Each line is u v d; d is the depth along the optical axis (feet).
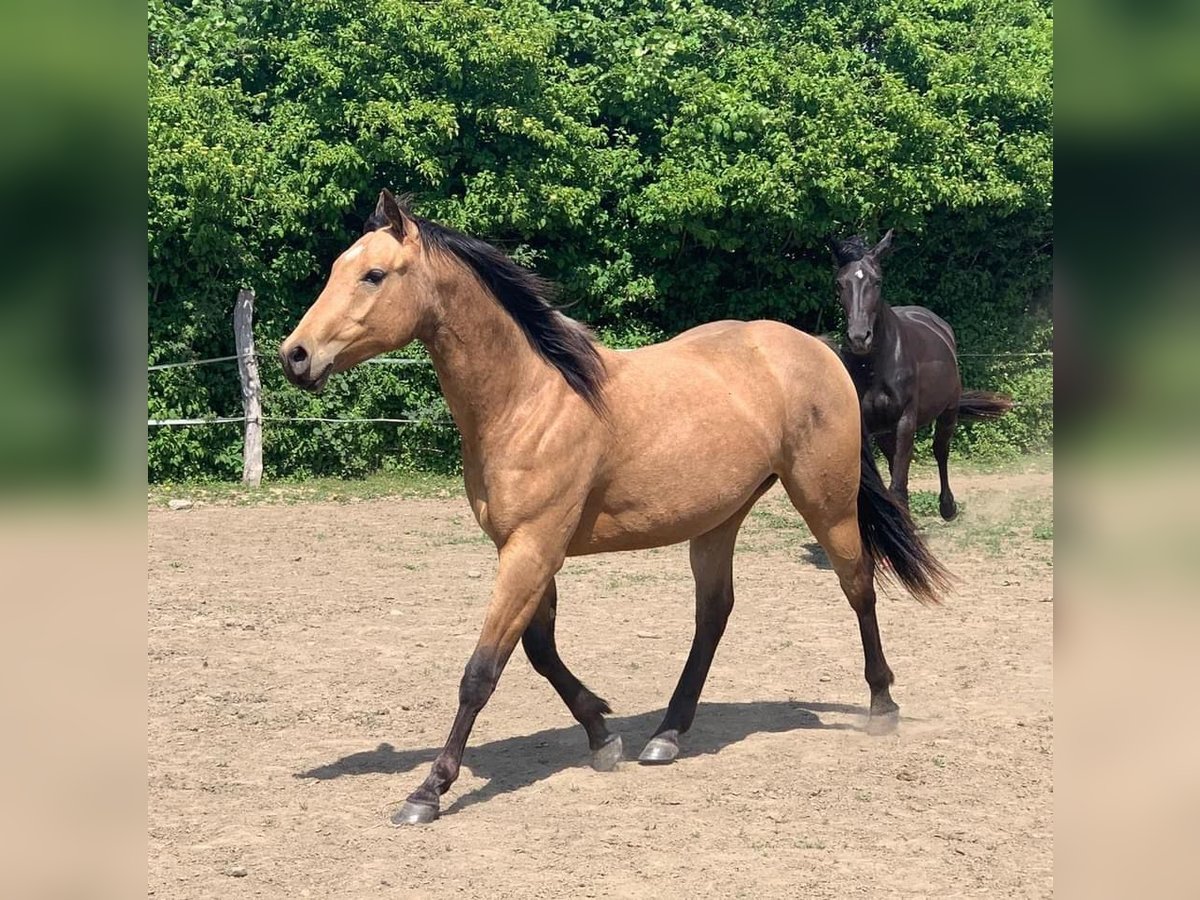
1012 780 15.75
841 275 29.27
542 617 16.11
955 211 50.55
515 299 15.10
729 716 18.88
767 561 30.99
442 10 44.01
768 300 50.03
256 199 42.86
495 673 14.94
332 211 44.37
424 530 35.65
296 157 44.57
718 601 17.43
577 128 45.75
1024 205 49.67
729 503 16.39
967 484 43.91
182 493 41.29
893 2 52.75
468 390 14.92
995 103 50.14
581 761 16.90
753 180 45.75
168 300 42.93
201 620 24.94
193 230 42.09
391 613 25.63
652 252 48.32
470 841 13.89
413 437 45.83
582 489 15.24
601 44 49.85
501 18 45.78
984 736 17.58
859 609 17.88
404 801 15.21
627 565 30.99
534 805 15.10
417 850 13.62
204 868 13.11
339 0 44.88
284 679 20.95
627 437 15.69
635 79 47.73
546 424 14.97
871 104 47.14
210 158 40.63
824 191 46.44
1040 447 51.26
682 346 16.99
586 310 48.73
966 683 20.30
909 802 14.99
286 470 44.57
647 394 15.94
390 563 30.94
